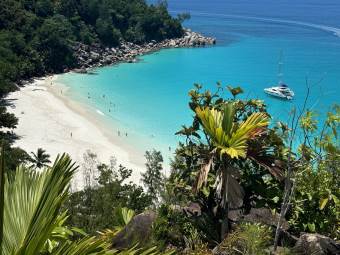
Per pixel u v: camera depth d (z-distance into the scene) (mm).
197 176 13555
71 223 23219
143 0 183750
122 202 28062
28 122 78438
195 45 169375
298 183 14125
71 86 108500
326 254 12398
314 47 168875
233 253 11508
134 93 102938
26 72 114750
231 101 15773
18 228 6109
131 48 160750
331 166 14023
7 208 6270
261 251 11133
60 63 127438
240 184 14617
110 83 112875
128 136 74562
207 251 11930
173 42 169750
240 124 13898
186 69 129250
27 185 6477
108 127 78625
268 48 165750
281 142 14273
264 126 13336
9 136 68812
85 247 6270
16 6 135750
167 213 14266
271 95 94562
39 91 101688
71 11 152875
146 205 29438
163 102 95688
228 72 125062
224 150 12883
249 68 129750
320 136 14148
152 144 71250
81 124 79250
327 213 14109
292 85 108188
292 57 147125
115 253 6492
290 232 14211
